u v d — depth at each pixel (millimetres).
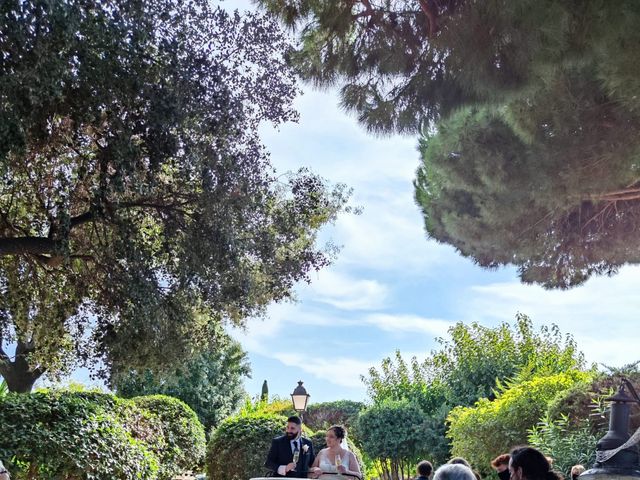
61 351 12852
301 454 9812
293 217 12078
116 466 10734
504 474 7328
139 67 9336
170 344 11008
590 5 7312
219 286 10602
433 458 18266
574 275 14484
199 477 16453
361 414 18797
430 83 8930
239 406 25047
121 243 10016
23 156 9039
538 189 10539
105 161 9656
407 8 8852
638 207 12797
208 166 10016
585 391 11133
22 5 8148
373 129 9250
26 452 9758
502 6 7535
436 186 13742
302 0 9102
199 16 10219
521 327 20094
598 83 9547
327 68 9312
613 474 5020
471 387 19531
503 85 8180
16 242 10156
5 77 8102
